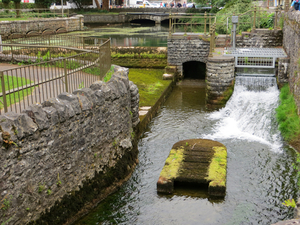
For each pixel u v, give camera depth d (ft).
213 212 27.04
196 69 72.33
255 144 39.50
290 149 37.60
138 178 32.22
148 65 71.56
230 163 34.88
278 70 50.65
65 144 23.98
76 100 25.09
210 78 51.44
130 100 36.50
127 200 28.58
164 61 70.74
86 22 165.07
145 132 42.37
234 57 52.54
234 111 48.96
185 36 64.13
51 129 22.44
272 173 32.99
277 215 26.76
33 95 29.09
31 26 99.40
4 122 19.31
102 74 34.27
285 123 40.55
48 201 22.80
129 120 34.30
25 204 20.77
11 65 44.42
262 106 47.67
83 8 183.11
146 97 50.80
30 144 20.76
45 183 22.35
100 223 25.61
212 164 31.89
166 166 31.89
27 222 21.04
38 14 119.14
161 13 166.91
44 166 22.09
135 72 67.77
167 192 29.53
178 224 25.55
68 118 23.94
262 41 62.18
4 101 22.62
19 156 20.03
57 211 23.61
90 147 27.09
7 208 19.43
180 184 30.68
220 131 43.34
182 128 43.93
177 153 34.45
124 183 31.14
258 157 36.19
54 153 22.93
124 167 31.71
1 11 114.11
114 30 127.85
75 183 25.55
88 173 27.14
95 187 27.86
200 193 29.43
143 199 28.78
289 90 47.44
